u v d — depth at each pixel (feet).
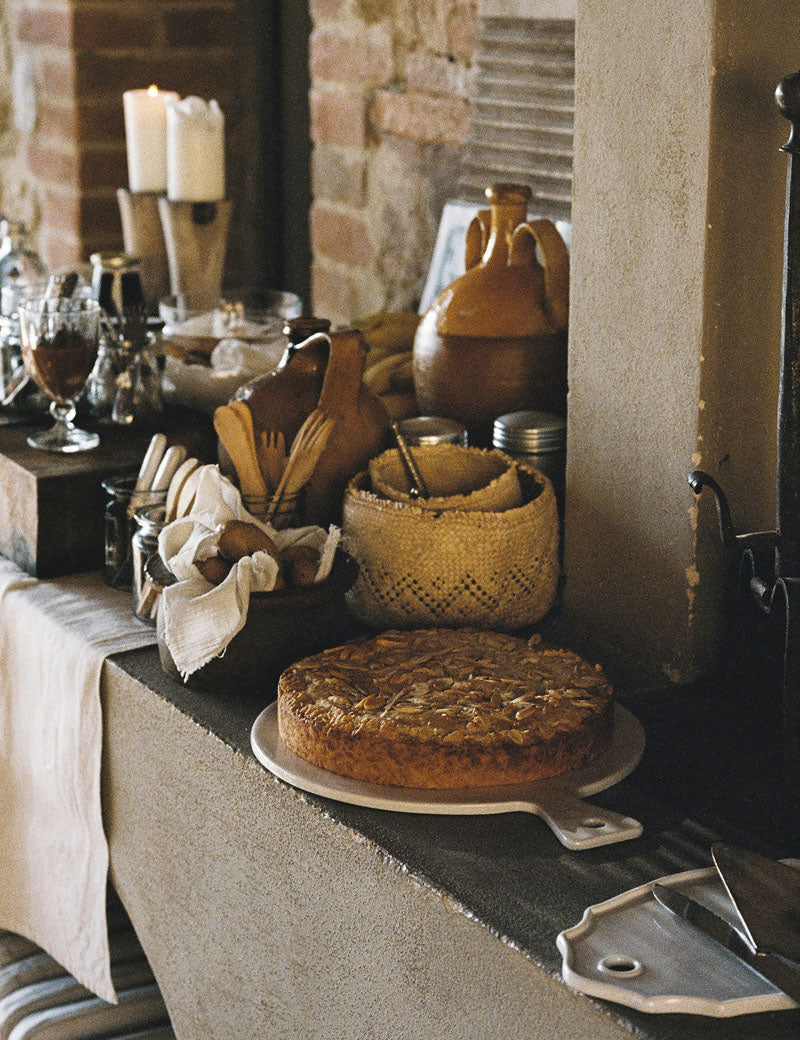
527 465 4.27
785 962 2.46
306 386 4.38
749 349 3.75
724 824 3.06
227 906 3.59
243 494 4.24
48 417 5.18
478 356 4.66
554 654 3.60
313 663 3.53
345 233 7.02
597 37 3.79
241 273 8.61
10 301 5.37
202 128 6.52
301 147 7.99
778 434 3.38
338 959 3.16
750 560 3.58
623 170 3.79
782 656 3.56
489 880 2.83
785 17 3.58
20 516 4.66
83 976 4.37
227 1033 3.72
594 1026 2.43
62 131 8.14
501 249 4.73
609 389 3.99
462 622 3.96
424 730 3.15
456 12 5.97
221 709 3.65
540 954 2.57
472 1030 2.75
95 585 4.58
